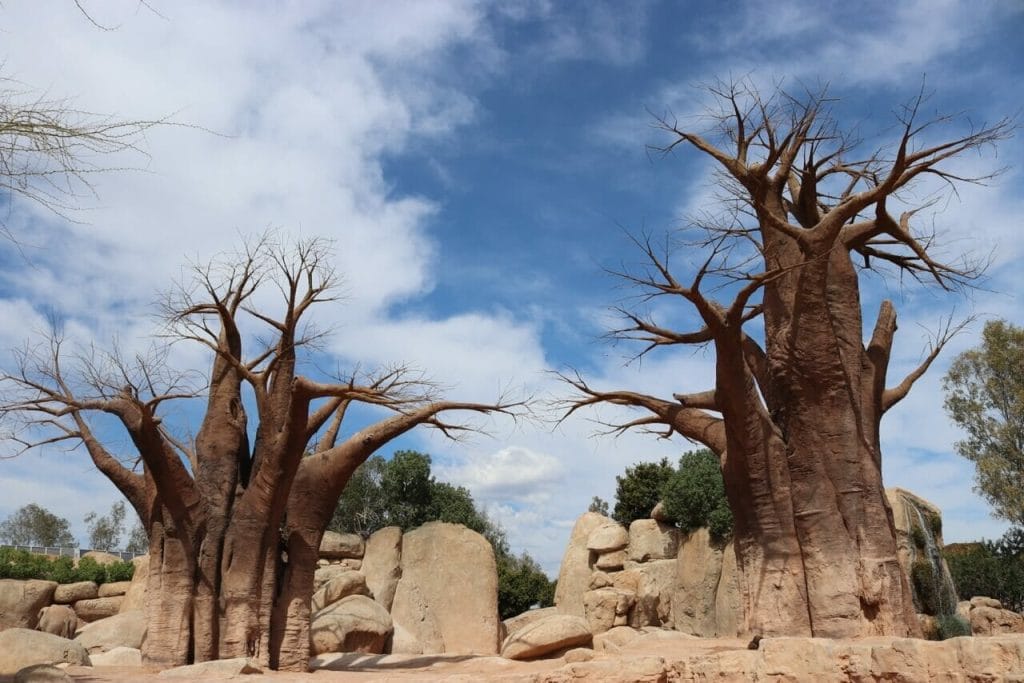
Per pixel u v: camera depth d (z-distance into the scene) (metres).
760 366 22.81
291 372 24.38
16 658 19.59
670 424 23.08
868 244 23.81
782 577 20.06
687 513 33.75
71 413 24.31
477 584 33.88
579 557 39.28
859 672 11.99
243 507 23.42
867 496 20.22
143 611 29.34
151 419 22.34
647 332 23.30
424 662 24.39
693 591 32.56
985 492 43.97
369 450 24.33
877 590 19.38
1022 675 10.09
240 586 22.91
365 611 28.44
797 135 21.39
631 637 24.97
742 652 13.45
